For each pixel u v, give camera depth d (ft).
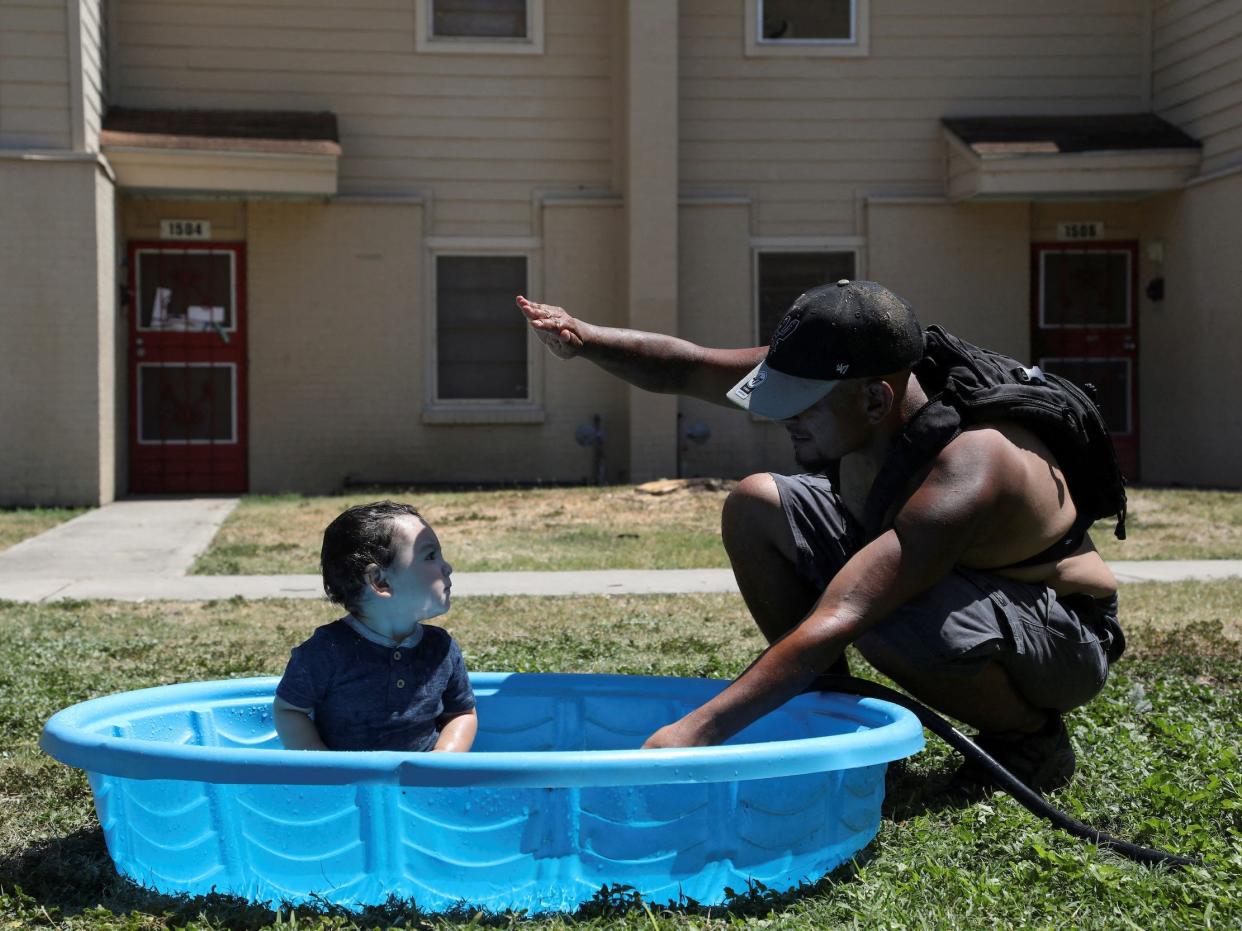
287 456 49.98
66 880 9.34
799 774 8.21
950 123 51.29
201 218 49.26
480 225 50.83
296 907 8.49
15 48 43.32
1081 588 10.87
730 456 50.93
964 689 10.60
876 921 8.25
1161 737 12.85
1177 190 49.42
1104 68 51.96
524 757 7.89
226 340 49.52
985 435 9.77
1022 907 8.52
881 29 51.65
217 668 17.16
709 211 51.31
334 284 50.08
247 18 49.34
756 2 51.19
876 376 9.45
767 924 8.18
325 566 9.93
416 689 9.96
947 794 11.31
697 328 51.29
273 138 46.62
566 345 11.71
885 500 9.82
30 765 12.34
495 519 38.01
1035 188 48.57
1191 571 27.86
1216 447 47.80
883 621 10.18
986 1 51.75
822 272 51.93
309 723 9.80
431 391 50.83
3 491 43.86
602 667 16.96
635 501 40.83
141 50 48.75
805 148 51.65
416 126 50.44
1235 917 8.24
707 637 19.83
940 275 51.78
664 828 8.57
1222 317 47.19
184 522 39.14
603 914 8.37
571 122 51.01
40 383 43.91
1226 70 46.93
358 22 49.98
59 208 43.75
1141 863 9.41
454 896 8.50
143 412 49.47
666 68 48.62
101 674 16.81
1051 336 52.60
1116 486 10.77
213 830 8.66
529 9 50.67
